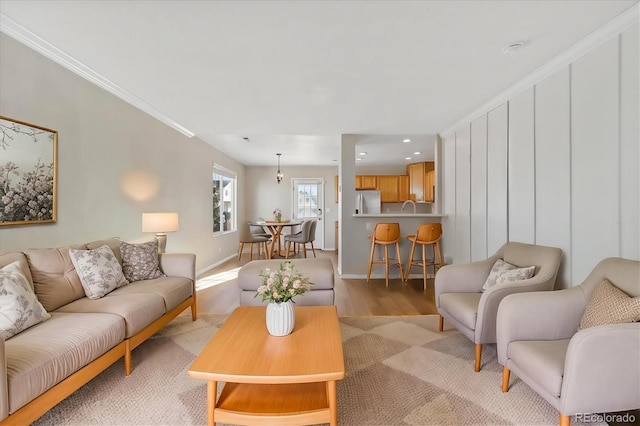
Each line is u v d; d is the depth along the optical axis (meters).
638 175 1.78
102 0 1.65
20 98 2.10
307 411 1.35
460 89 2.88
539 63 2.38
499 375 1.93
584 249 2.12
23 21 1.85
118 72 2.54
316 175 8.22
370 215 4.66
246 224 6.54
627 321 1.36
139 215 3.46
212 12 1.75
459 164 4.06
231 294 3.76
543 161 2.50
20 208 2.09
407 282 4.38
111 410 1.60
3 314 1.50
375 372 1.96
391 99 3.15
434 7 1.71
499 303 1.91
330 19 1.82
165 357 2.17
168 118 3.83
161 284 2.49
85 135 2.69
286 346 1.56
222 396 1.47
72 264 2.19
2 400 1.16
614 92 1.90
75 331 1.60
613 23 1.84
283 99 3.14
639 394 1.27
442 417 1.54
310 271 2.77
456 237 4.18
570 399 1.27
